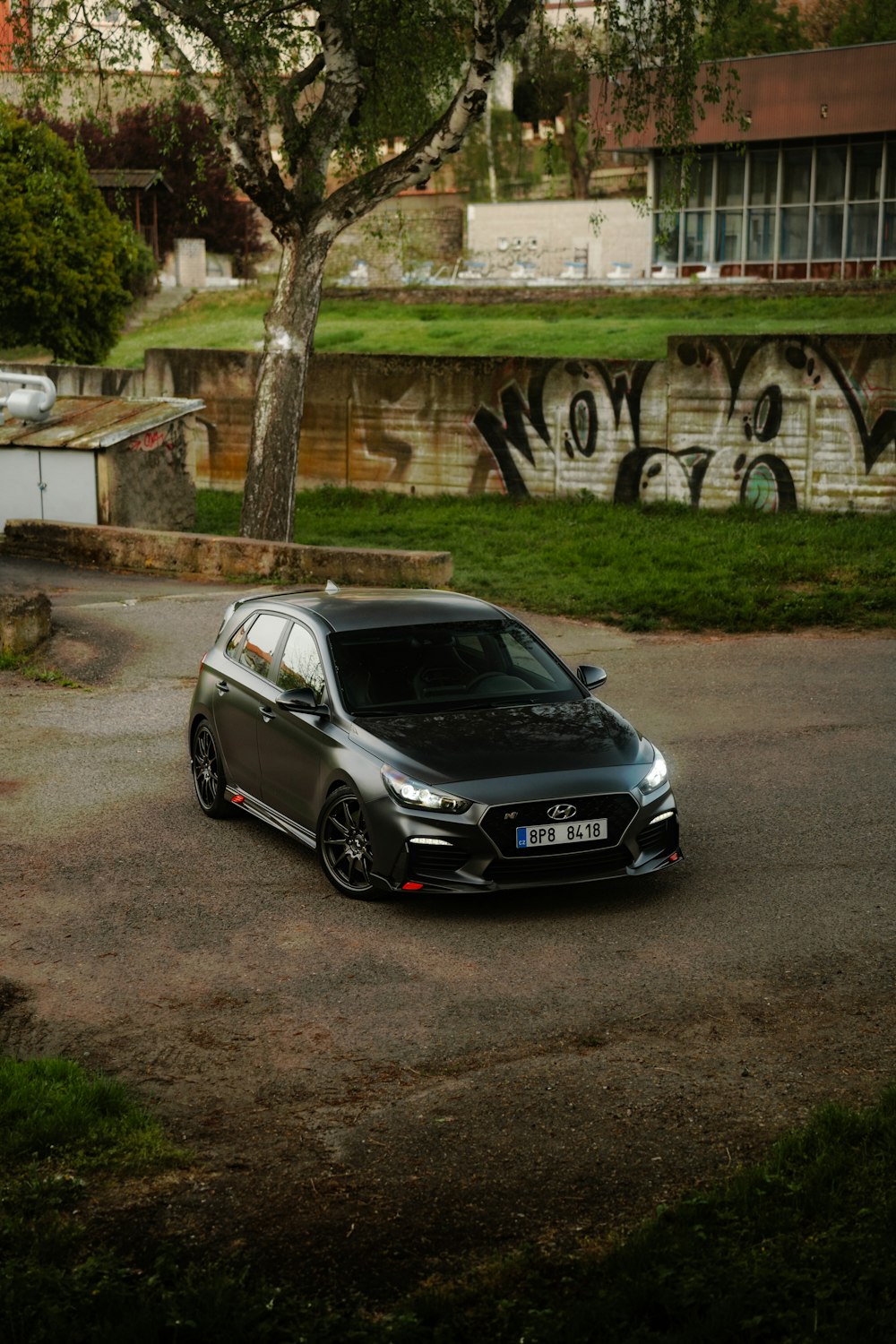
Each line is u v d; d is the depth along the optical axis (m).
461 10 21.27
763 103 44.47
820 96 43.47
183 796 10.14
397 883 7.45
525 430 24.62
